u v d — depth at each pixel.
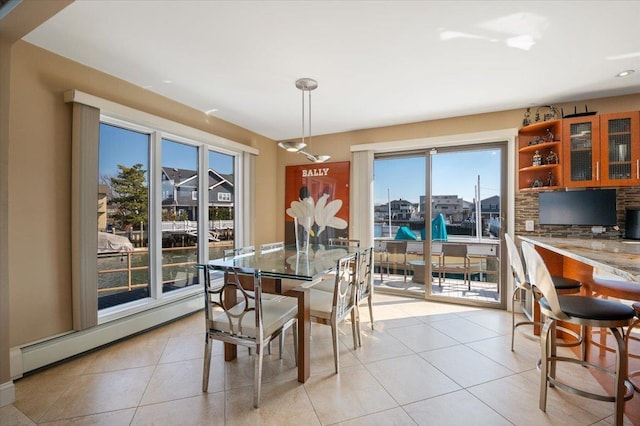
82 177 2.37
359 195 4.29
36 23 1.63
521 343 2.68
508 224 3.54
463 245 3.91
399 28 1.96
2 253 1.78
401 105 3.37
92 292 2.45
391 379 2.10
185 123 3.38
